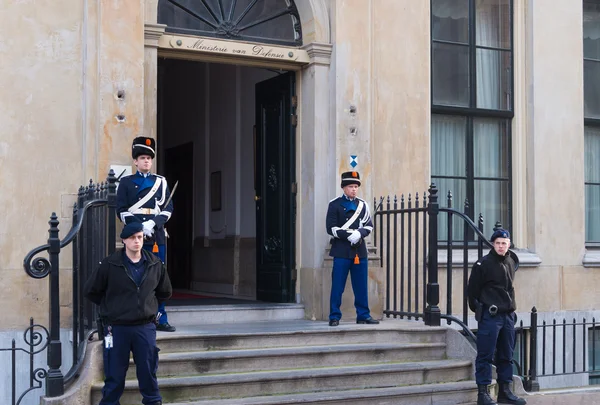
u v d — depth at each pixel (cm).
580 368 1125
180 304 1002
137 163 771
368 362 820
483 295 786
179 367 744
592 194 1211
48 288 851
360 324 900
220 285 1262
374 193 1005
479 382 781
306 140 998
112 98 862
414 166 1033
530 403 821
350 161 980
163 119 1549
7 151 843
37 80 857
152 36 902
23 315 842
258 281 1068
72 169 865
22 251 845
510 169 1140
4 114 844
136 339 640
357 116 989
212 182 1306
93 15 868
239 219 1209
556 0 1145
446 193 1100
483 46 1133
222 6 971
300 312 984
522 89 1138
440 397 786
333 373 768
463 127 1115
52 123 859
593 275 1149
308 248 987
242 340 802
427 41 1051
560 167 1135
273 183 1048
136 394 700
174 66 1485
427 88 1048
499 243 781
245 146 1195
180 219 1435
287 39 1013
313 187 982
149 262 648
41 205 852
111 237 722
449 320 884
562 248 1130
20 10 854
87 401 681
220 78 1286
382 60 1020
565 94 1145
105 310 641
